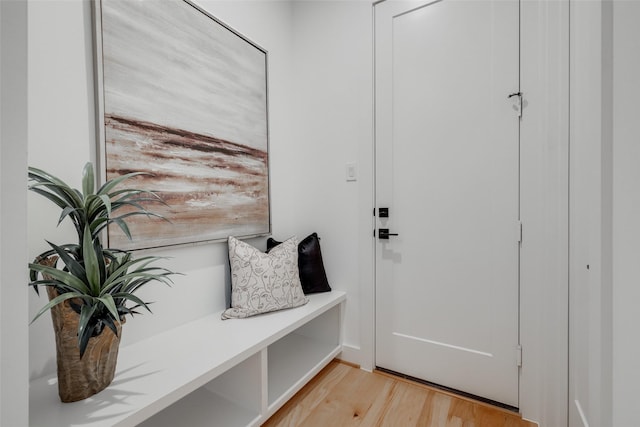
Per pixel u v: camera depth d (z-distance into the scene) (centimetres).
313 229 200
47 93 97
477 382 150
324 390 158
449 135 156
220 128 153
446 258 158
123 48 113
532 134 134
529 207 135
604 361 79
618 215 67
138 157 118
